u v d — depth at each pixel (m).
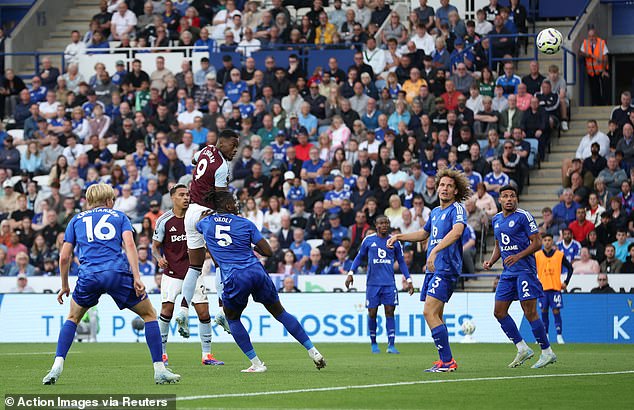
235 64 88.25
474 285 67.00
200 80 87.44
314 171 76.25
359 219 68.12
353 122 79.50
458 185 35.50
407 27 88.69
